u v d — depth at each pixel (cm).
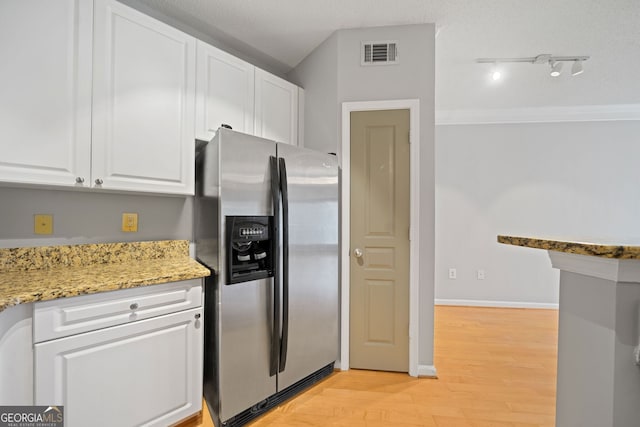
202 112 193
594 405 84
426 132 225
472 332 309
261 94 229
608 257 69
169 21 218
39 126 136
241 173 167
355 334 233
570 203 386
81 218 176
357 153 234
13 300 110
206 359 180
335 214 221
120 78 158
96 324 131
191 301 162
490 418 177
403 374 226
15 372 114
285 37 242
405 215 228
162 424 150
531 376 225
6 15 128
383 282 230
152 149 171
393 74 229
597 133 382
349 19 221
